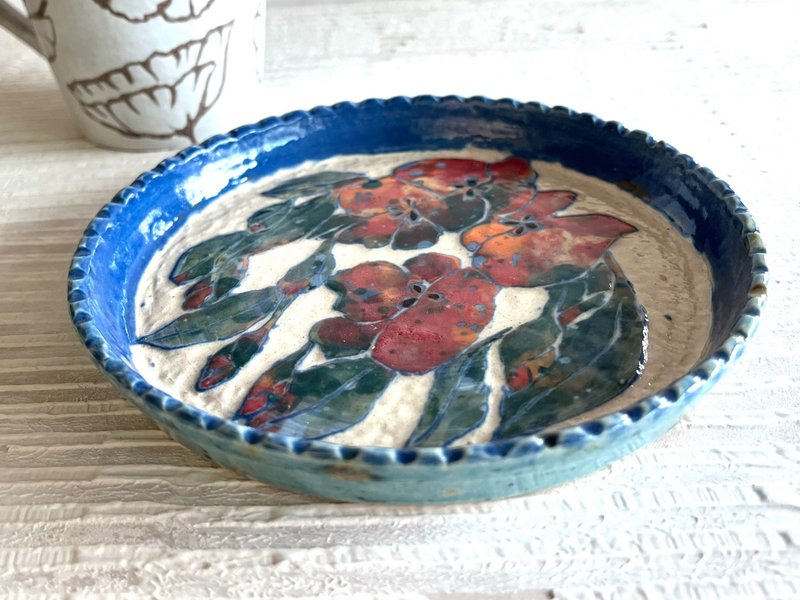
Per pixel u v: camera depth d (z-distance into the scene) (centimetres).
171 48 24
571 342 16
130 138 27
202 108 26
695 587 13
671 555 13
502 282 18
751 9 34
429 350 17
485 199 21
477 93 29
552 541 14
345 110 23
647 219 20
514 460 12
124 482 15
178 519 15
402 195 22
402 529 14
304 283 19
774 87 28
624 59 31
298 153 23
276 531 14
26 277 21
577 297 18
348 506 15
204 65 25
